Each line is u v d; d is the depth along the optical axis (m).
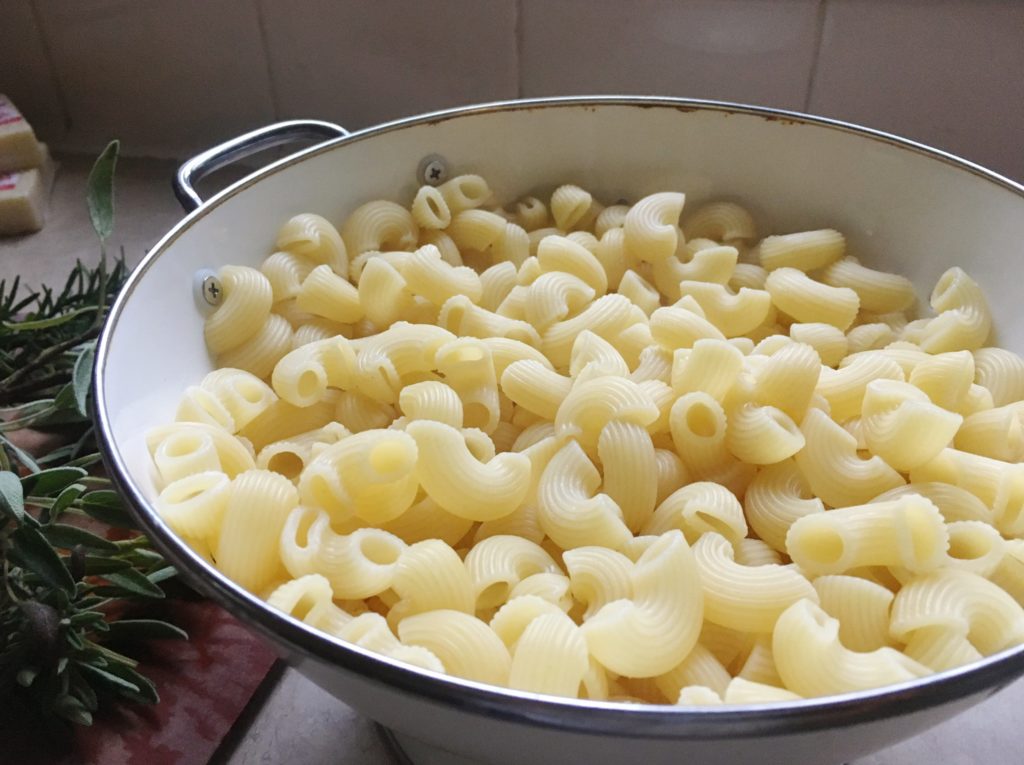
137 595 0.71
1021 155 1.02
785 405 0.65
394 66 1.13
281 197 0.79
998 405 0.71
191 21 1.15
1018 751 0.65
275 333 0.75
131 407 0.62
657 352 0.71
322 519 0.58
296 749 0.66
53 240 1.13
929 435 0.62
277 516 0.58
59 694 0.65
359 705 0.49
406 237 0.83
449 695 0.41
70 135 1.28
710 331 0.70
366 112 1.18
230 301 0.74
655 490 0.62
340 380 0.71
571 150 0.87
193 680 0.69
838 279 0.81
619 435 0.62
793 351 0.66
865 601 0.54
